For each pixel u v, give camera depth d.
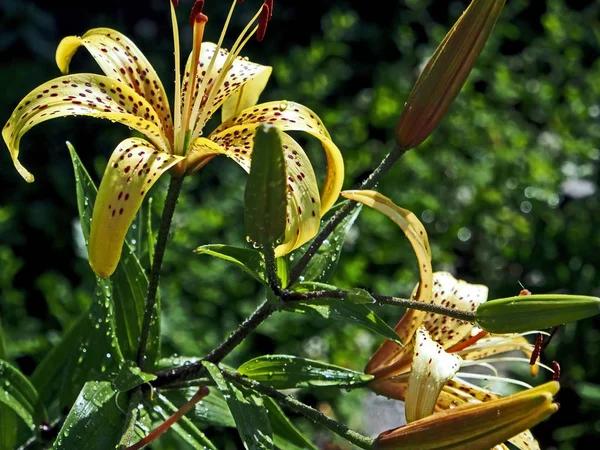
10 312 1.15
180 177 0.68
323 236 0.70
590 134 1.41
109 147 1.59
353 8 1.99
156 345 0.74
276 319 1.10
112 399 0.70
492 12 0.69
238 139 0.69
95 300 0.77
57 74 1.73
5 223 1.35
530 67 1.67
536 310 0.66
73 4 1.89
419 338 0.69
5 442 0.79
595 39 1.70
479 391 0.73
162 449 0.91
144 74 0.71
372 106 1.45
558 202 1.35
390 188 1.30
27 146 1.56
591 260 1.23
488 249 1.33
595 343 1.19
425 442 0.65
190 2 1.92
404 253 1.24
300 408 0.68
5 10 1.77
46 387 0.81
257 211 0.64
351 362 1.09
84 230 0.73
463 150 1.42
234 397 0.69
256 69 0.74
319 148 1.34
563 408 1.17
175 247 1.13
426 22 1.91
